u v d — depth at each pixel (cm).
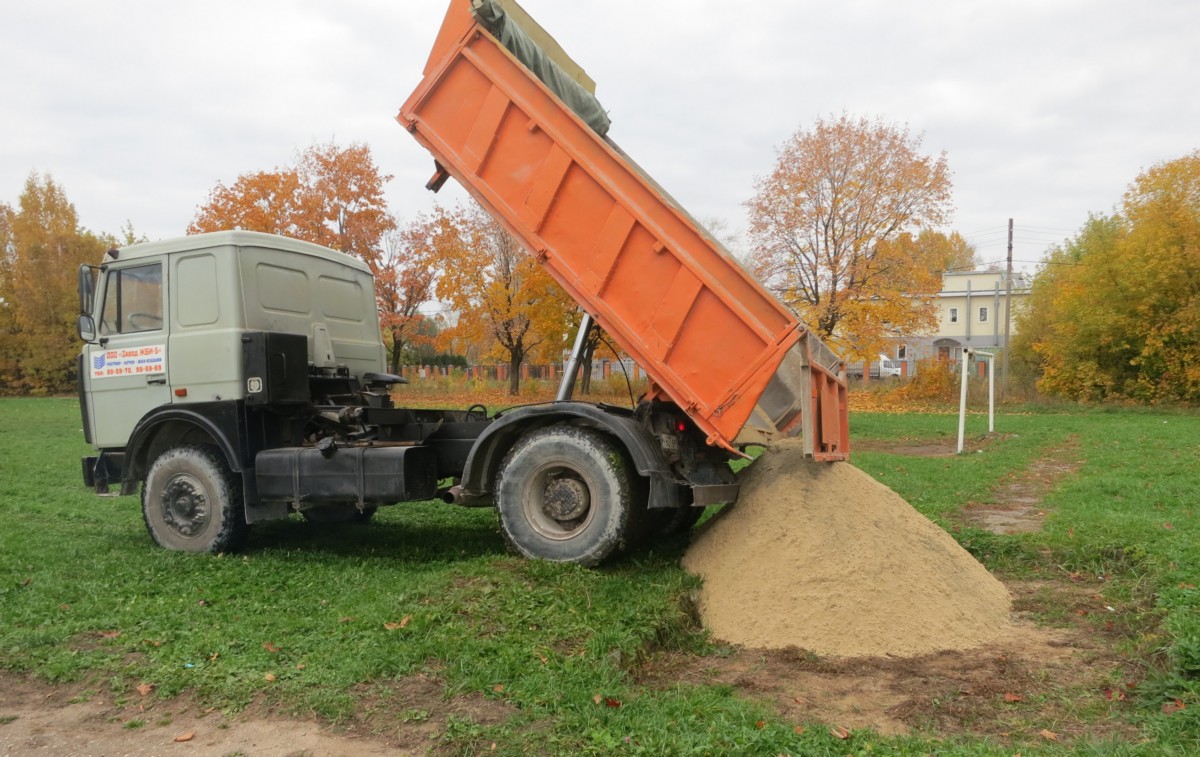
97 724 378
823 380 591
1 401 3881
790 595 521
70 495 1065
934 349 6138
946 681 444
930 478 1186
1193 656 409
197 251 736
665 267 603
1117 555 674
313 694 393
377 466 671
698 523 838
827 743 350
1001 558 705
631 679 433
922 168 2852
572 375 690
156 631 490
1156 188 2836
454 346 3838
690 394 592
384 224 3241
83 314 782
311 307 805
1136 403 2941
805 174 2941
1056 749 350
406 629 466
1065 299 3102
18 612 520
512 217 651
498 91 654
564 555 611
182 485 726
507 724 360
